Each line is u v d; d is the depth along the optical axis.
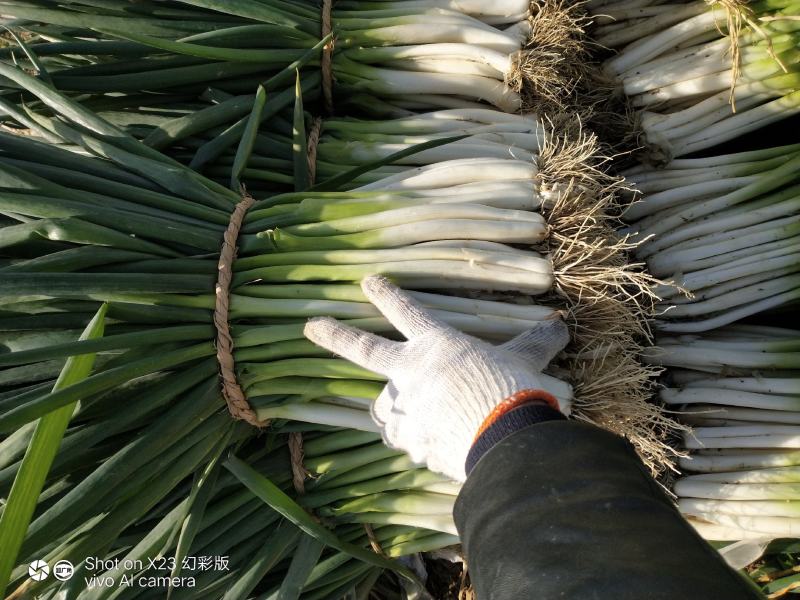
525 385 0.47
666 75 0.79
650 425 0.69
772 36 0.76
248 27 0.70
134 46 0.69
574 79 0.79
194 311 0.58
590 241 0.60
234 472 0.59
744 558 0.72
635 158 0.83
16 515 0.44
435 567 0.81
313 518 0.67
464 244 0.59
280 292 0.59
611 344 0.58
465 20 0.75
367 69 0.77
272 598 0.63
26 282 0.50
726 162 0.79
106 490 0.51
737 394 0.71
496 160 0.63
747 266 0.74
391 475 0.66
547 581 0.32
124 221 0.57
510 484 0.37
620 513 0.34
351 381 0.58
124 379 0.51
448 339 0.52
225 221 0.63
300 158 0.69
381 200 0.62
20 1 0.70
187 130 0.68
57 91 0.62
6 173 0.55
